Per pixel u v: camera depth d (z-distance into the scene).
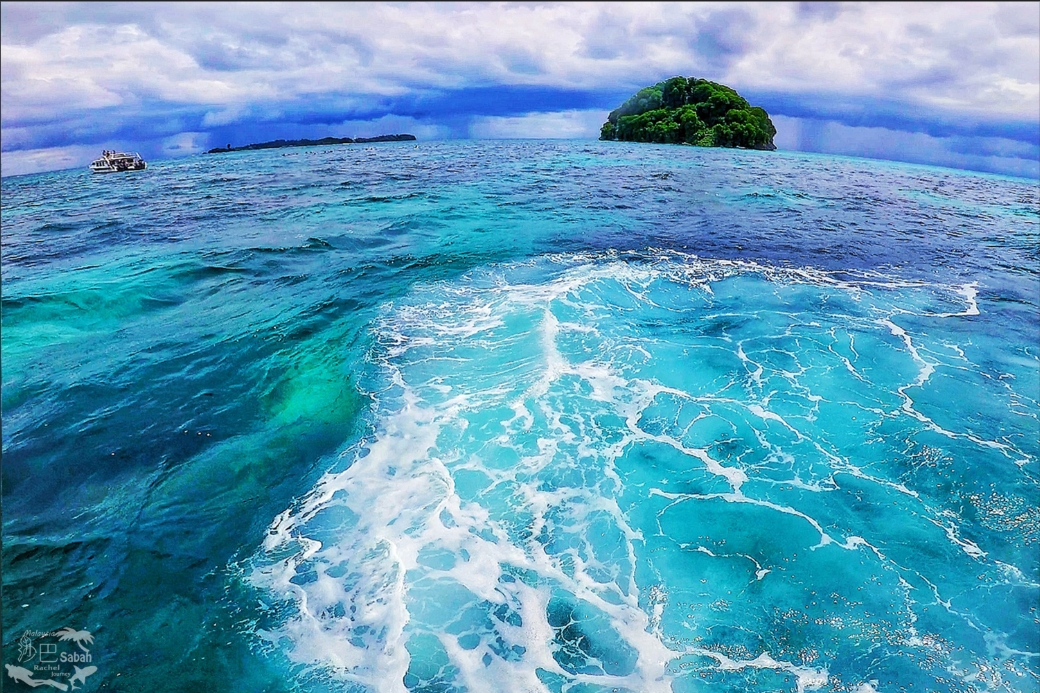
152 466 7.95
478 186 28.91
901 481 7.61
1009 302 13.40
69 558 6.50
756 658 5.45
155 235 19.55
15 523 6.95
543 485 7.55
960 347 11.09
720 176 33.41
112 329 11.88
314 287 14.06
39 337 11.48
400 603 5.95
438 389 9.66
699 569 6.38
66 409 9.07
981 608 5.89
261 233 19.20
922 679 5.23
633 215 21.62
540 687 5.18
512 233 18.84
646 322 11.98
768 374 10.08
